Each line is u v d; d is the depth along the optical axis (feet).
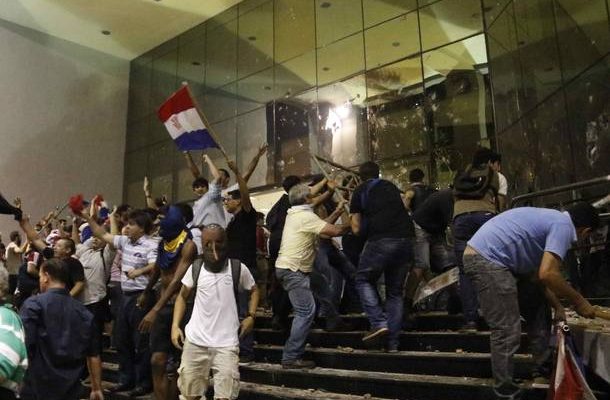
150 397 16.35
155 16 46.88
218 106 45.98
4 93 44.29
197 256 14.34
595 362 10.02
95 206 21.59
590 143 22.09
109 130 51.67
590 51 22.26
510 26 28.58
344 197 21.45
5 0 42.96
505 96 29.04
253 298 13.16
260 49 43.83
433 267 18.39
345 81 37.99
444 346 15.02
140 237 18.03
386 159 34.60
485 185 14.32
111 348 22.61
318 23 40.47
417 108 33.91
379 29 36.91
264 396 14.62
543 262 9.53
